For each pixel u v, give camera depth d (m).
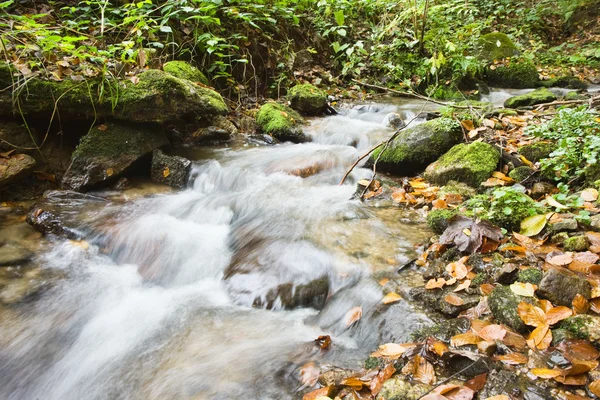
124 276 3.38
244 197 4.24
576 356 1.91
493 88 8.27
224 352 2.46
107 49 5.36
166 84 4.60
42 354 2.62
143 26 5.26
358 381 2.03
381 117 6.50
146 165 4.80
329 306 2.73
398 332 2.36
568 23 12.70
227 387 2.20
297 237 3.37
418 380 1.99
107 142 4.43
